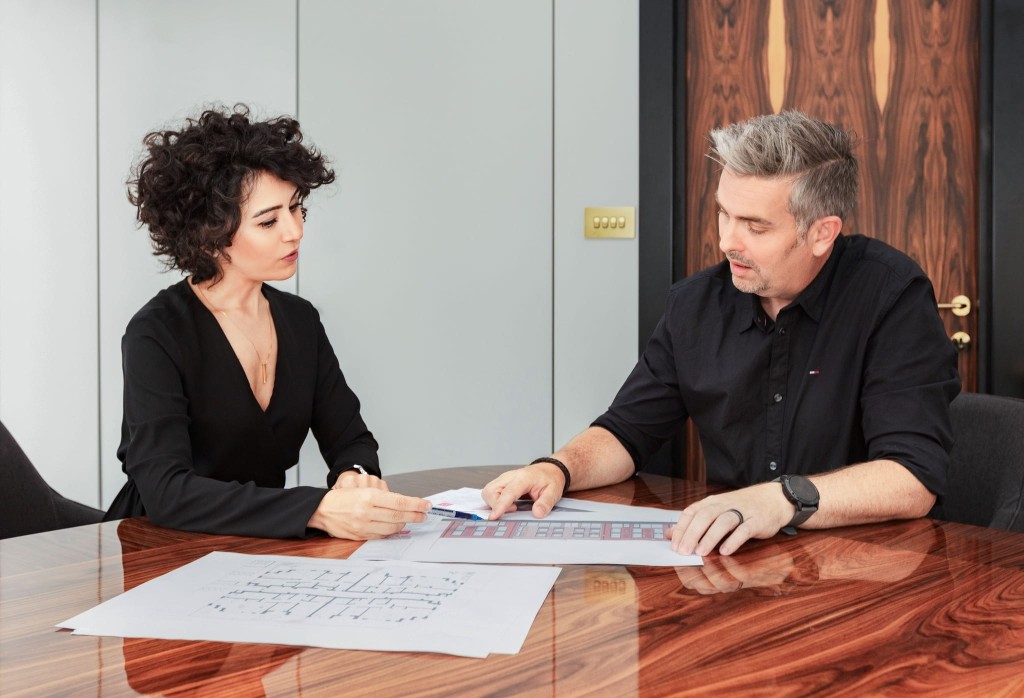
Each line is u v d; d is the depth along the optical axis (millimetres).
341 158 2838
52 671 667
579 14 2750
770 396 1497
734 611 800
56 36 2846
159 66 2854
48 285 2863
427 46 2809
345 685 637
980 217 2584
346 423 1611
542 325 2805
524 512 1209
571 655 695
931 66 2652
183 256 1357
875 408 1341
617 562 967
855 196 1375
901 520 1179
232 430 1418
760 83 2754
